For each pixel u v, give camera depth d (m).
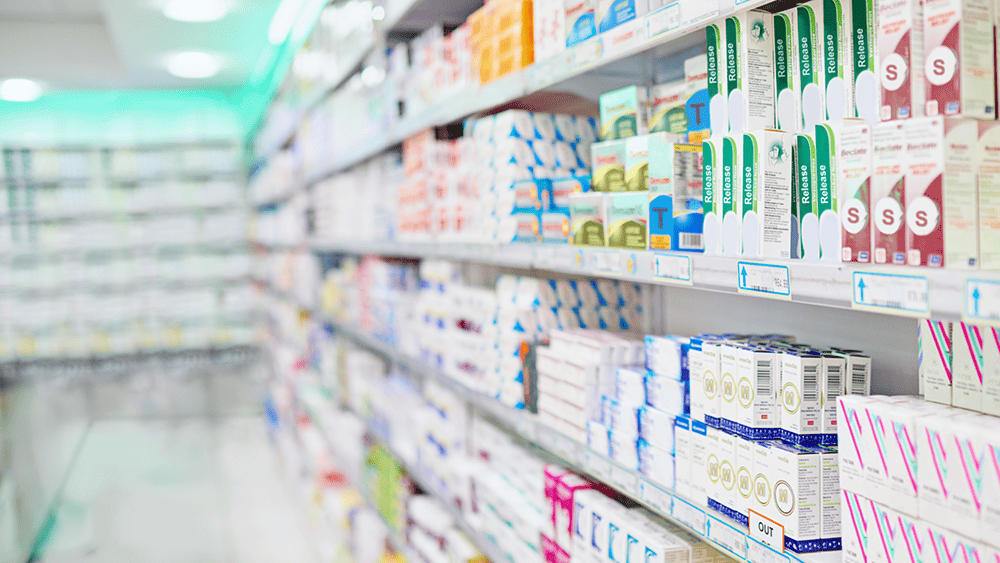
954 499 0.85
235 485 5.50
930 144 0.86
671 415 1.35
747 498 1.15
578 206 1.60
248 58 6.26
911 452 0.90
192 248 7.78
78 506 5.04
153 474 5.75
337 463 4.18
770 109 1.17
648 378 1.44
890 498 0.93
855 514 0.99
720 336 1.34
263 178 6.68
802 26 1.11
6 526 4.01
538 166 1.87
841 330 1.48
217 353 7.89
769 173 1.08
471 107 2.00
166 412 7.59
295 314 5.56
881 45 0.94
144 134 7.71
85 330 7.47
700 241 1.32
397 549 3.07
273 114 5.88
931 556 0.88
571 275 2.19
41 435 4.86
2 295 7.29
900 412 0.93
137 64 6.39
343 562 3.75
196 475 5.74
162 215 7.70
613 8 1.45
